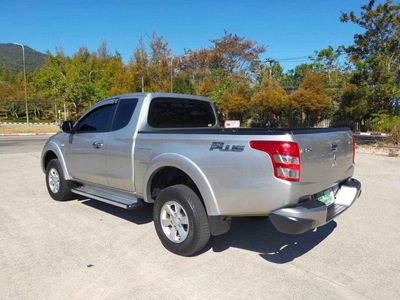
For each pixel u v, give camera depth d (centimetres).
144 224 521
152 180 450
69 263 393
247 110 3541
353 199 426
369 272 374
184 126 527
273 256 413
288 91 4247
